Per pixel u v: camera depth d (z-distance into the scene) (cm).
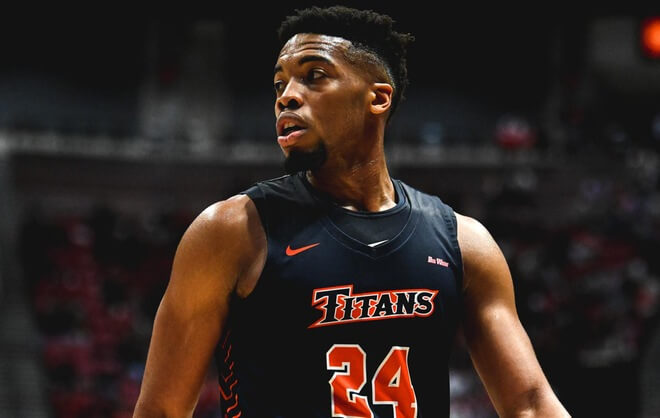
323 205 262
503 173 2578
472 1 1850
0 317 1914
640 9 1728
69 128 2900
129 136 2936
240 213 257
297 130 260
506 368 267
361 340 250
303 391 246
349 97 264
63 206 2638
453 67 3203
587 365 1314
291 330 248
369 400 247
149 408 251
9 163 2612
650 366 1528
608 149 2628
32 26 3083
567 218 2428
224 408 262
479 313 275
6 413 1658
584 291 1948
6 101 3017
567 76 3044
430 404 260
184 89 3000
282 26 278
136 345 1894
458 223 279
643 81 3056
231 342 257
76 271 2141
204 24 3020
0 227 2330
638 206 2364
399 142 2788
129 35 3100
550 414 260
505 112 3147
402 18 1884
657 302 1919
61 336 1908
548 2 1820
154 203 2678
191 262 252
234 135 2980
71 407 1709
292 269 250
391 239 260
